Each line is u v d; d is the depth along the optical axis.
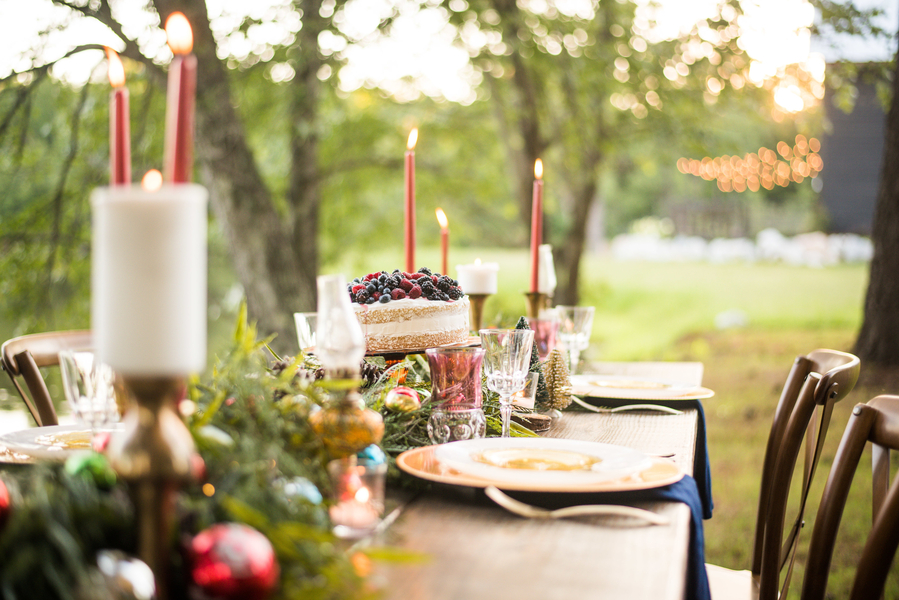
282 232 5.33
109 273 0.61
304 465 0.98
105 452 0.85
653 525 1.01
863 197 16.59
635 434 1.62
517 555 0.91
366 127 8.15
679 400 2.03
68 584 0.65
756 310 11.77
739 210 21.78
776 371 7.61
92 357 1.13
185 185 0.71
